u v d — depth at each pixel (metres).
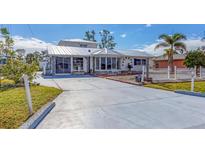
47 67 22.64
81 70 21.58
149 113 5.00
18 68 10.60
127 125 4.07
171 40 22.20
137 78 12.74
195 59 15.66
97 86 10.77
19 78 10.52
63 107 5.61
